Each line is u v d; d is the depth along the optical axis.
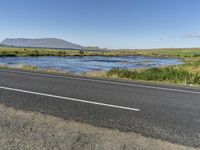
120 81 11.16
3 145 3.52
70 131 4.11
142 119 4.95
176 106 6.19
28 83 9.24
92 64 40.59
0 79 10.20
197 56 95.06
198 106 6.26
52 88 8.27
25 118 4.74
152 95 7.67
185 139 3.92
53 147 3.48
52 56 70.88
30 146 3.50
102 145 3.60
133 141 3.77
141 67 36.38
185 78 12.89
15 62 36.06
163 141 3.81
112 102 6.39
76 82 10.13
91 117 4.97
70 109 5.54
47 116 4.92
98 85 9.50
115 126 4.45
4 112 5.10
